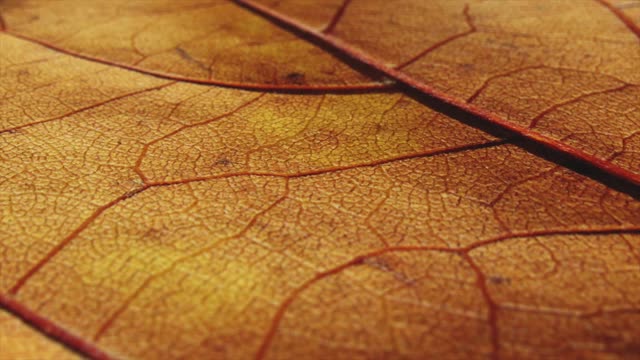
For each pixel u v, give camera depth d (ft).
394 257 0.28
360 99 0.33
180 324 0.27
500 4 0.39
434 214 0.29
